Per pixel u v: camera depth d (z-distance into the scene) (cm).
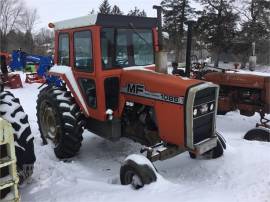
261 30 3647
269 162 468
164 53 510
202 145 457
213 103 473
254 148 525
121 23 527
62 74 591
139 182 425
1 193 312
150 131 505
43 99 613
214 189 416
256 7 3725
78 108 576
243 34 3741
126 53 543
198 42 3881
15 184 312
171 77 482
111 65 530
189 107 436
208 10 3878
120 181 459
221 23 3844
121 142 658
